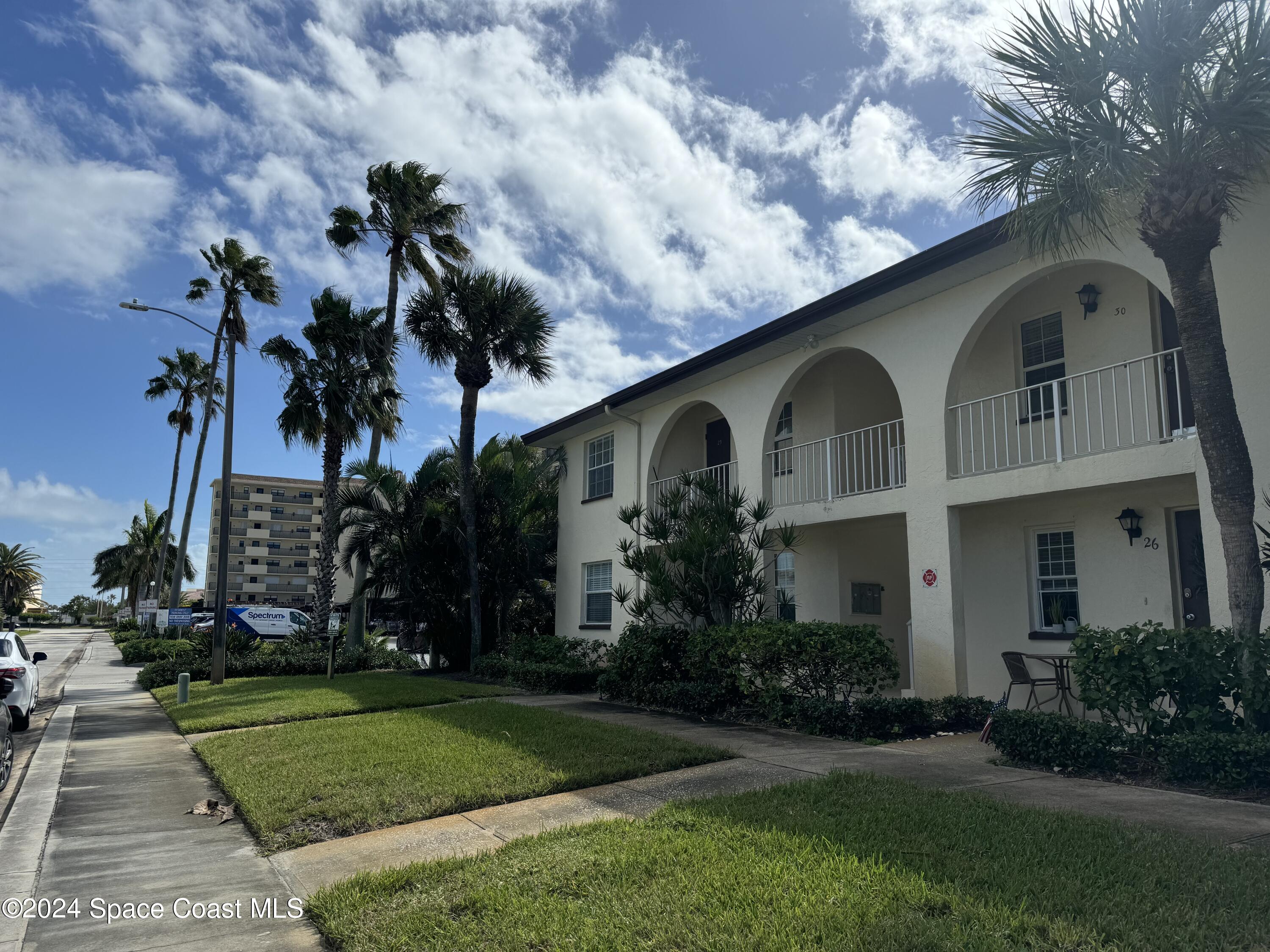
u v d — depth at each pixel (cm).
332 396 2261
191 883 516
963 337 1070
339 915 438
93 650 3944
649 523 1321
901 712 920
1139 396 1019
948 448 1078
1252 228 793
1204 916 368
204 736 1084
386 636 3008
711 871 453
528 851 514
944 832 509
